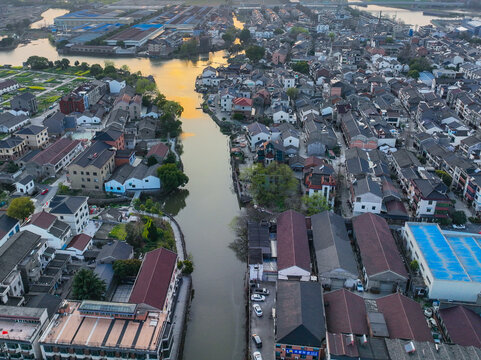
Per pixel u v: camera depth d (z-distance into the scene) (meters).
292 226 131.62
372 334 93.12
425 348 87.38
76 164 161.00
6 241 120.38
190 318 110.69
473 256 119.88
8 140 182.75
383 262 115.88
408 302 102.44
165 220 146.00
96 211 151.50
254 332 101.62
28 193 161.38
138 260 117.62
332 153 192.38
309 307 98.69
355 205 146.38
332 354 85.88
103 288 106.38
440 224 144.62
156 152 180.88
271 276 118.19
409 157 174.62
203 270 127.38
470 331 95.94
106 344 87.38
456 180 166.50
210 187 173.50
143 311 95.31
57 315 94.81
